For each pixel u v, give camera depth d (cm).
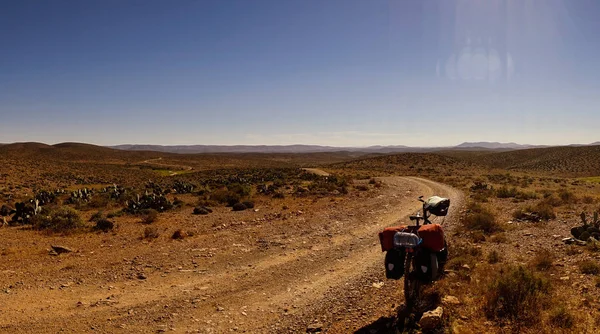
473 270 755
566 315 509
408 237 554
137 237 1223
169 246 1083
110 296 701
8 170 6225
